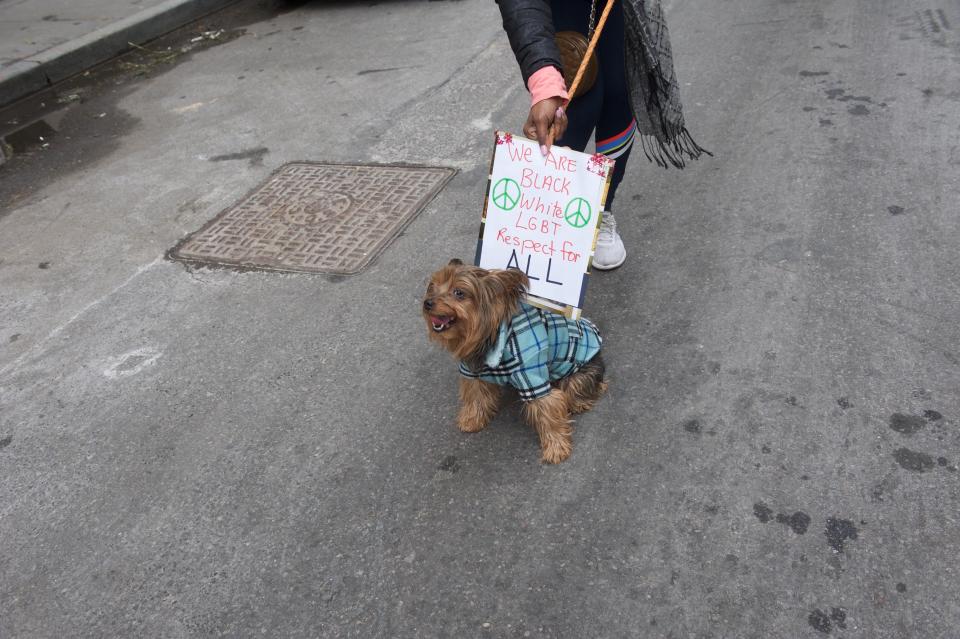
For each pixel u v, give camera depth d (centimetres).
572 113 283
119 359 347
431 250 396
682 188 422
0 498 280
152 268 415
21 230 473
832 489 238
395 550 241
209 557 248
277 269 398
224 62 742
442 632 215
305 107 606
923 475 238
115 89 705
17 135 625
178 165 535
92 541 259
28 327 378
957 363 278
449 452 275
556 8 286
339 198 460
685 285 344
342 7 866
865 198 385
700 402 279
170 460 288
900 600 204
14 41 797
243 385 321
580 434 273
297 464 278
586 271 249
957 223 354
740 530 230
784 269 343
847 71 528
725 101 515
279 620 225
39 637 229
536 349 243
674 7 712
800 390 277
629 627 209
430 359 321
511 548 236
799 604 207
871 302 315
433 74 633
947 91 477
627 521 239
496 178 255
